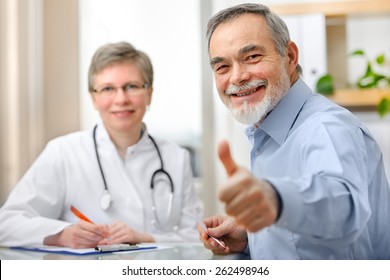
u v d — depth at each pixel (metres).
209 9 2.62
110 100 1.70
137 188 1.74
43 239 1.39
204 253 1.18
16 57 2.44
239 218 0.65
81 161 1.71
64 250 1.26
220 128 2.58
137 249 1.27
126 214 1.68
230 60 1.10
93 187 1.69
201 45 2.63
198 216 1.82
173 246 1.34
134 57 1.72
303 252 0.99
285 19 2.41
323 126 0.86
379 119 2.45
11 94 2.44
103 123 1.79
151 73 1.78
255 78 1.08
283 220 0.69
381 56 2.34
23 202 1.58
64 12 2.61
